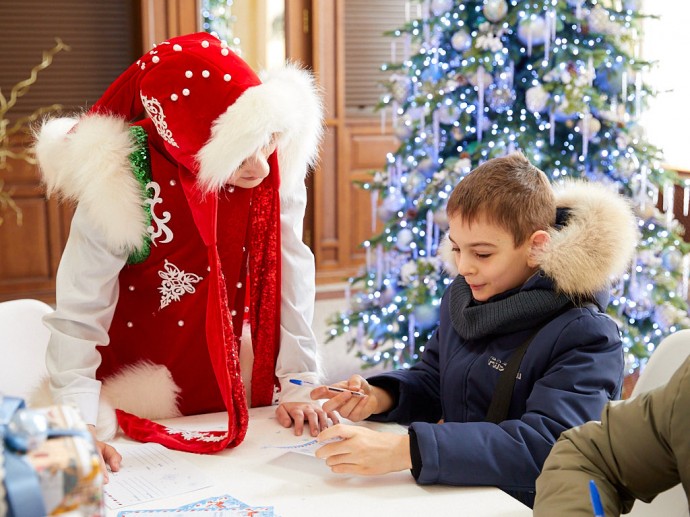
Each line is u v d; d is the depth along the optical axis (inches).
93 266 58.0
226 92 55.9
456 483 50.0
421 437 50.1
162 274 61.5
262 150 57.5
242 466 53.7
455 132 129.1
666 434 42.4
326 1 217.2
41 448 29.7
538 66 122.2
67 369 58.0
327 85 220.8
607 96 127.6
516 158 58.6
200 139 56.2
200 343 62.7
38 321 67.6
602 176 125.0
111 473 52.6
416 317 128.8
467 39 126.6
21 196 203.0
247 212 62.8
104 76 208.8
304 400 63.1
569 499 42.5
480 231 55.9
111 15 206.8
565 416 51.5
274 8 215.0
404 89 136.7
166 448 56.8
